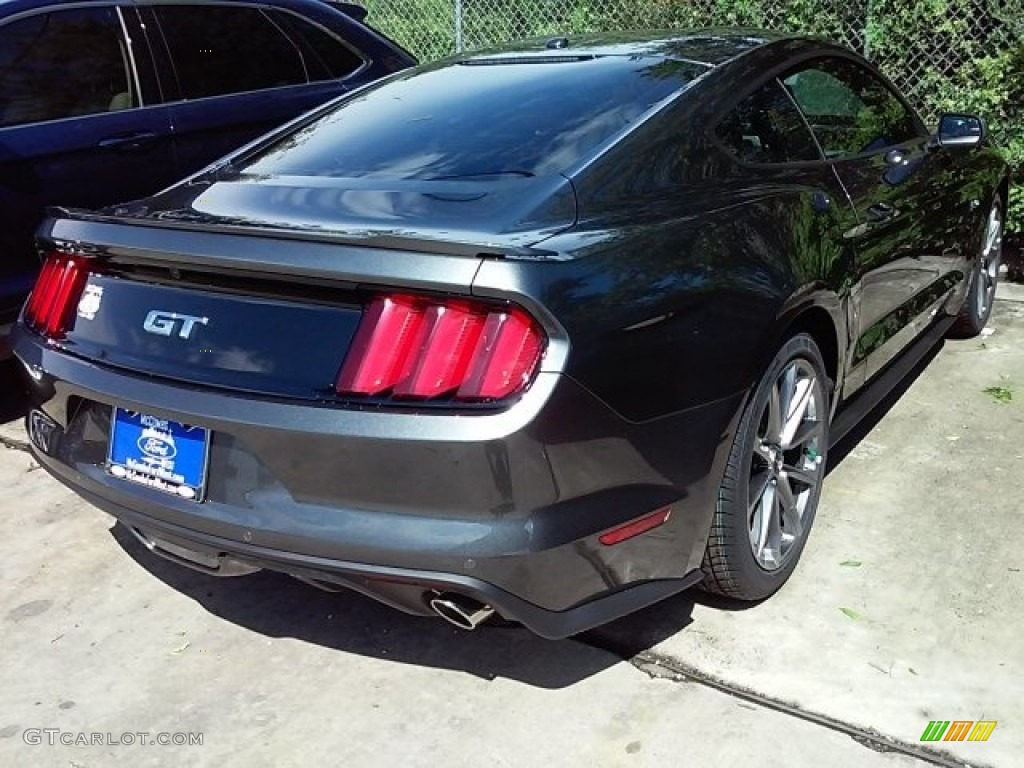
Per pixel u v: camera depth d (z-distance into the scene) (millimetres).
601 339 2270
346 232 2371
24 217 4477
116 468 2715
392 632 3029
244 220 2631
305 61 5684
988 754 2410
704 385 2521
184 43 5160
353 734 2615
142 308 2678
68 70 4727
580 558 2344
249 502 2432
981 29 6129
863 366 3613
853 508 3539
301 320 2398
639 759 2461
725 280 2602
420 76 3678
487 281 2166
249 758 2557
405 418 2215
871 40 6391
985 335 5281
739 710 2596
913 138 4289
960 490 3629
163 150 4984
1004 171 5125
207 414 2416
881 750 2439
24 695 2826
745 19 6887
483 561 2232
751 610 2996
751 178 3027
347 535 2301
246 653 2969
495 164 2805
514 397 2182
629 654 2846
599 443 2307
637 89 3080
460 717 2648
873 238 3455
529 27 8039
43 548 3592
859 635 2852
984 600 2980
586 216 2545
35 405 3033
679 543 2598
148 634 3080
